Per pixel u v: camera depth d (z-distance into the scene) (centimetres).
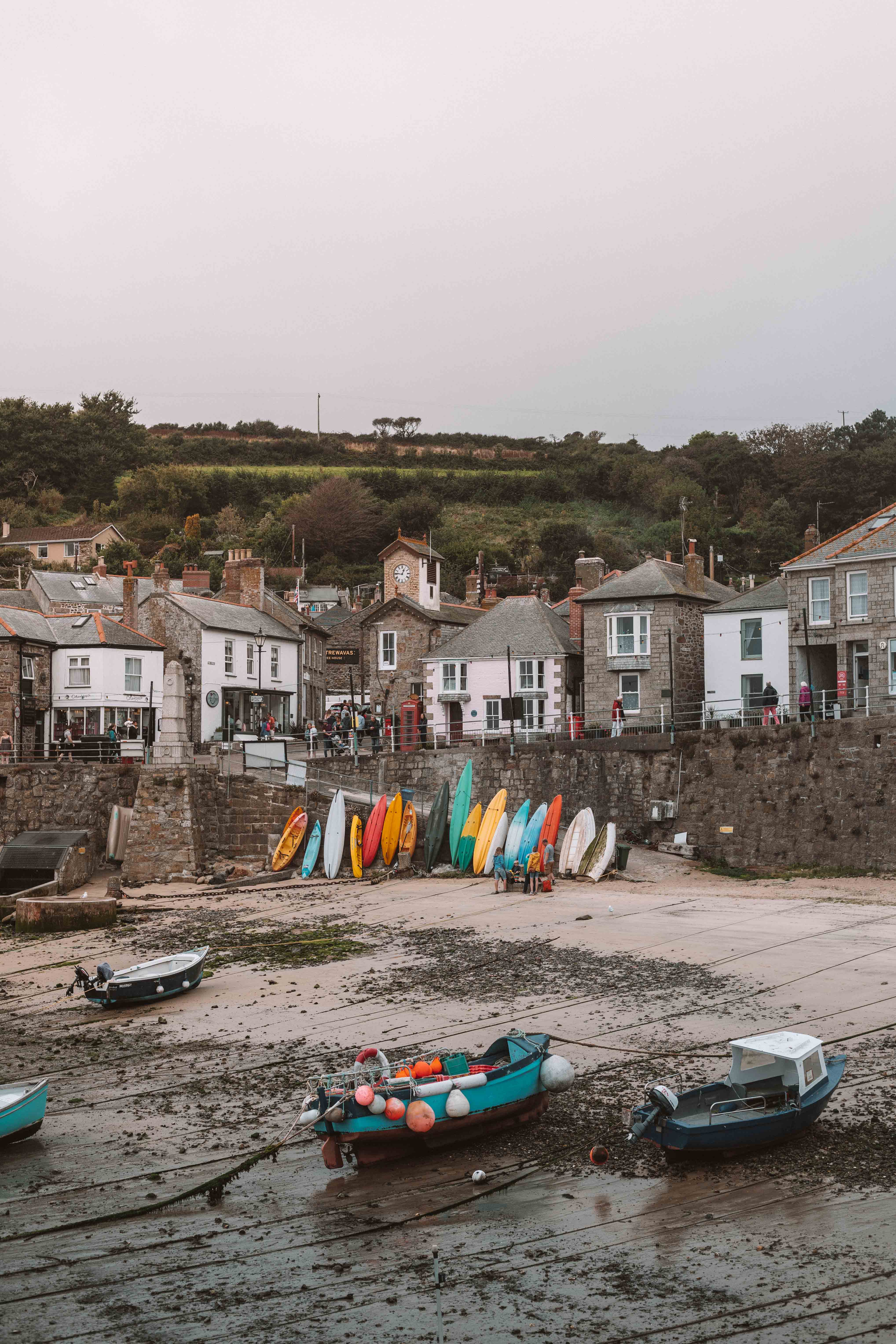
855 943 2767
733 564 10162
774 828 4072
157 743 4134
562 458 14662
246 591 6481
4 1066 2120
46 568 9712
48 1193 1573
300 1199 1552
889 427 13425
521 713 5053
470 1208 1508
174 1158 1680
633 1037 2114
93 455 12888
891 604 4419
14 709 5128
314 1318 1247
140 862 4003
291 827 4194
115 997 2477
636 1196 1515
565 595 9556
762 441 12925
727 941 2842
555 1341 1190
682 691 5078
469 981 2562
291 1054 2114
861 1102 1772
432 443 15712
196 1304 1280
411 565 6012
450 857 4200
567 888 3741
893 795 3834
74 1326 1241
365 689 6181
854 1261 1312
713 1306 1242
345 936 3094
